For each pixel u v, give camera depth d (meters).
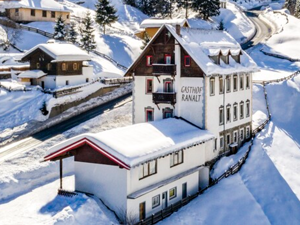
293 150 50.59
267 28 137.88
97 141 31.84
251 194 39.09
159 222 33.38
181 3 133.25
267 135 53.31
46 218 30.59
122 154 31.03
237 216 35.94
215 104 45.59
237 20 141.62
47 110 57.62
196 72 43.94
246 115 52.78
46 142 48.88
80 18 122.31
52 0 115.56
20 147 47.53
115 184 32.41
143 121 48.16
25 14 105.62
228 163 44.41
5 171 40.06
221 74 44.56
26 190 38.81
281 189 40.75
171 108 45.91
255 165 44.78
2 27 93.19
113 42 101.69
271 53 98.81
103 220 30.88
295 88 69.44
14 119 55.59
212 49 46.50
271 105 64.81
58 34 94.12
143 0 156.38
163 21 61.50
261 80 74.69
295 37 114.62
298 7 168.88
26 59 68.44
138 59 47.22
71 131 52.72
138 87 48.16
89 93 65.62
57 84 65.94
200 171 42.72
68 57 66.62
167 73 44.69
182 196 38.88
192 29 48.12
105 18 108.38
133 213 32.59
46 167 42.16
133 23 134.62
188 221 34.16
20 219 30.83
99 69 80.12
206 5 129.88
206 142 43.59
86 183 34.00
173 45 45.09
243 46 113.75
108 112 60.62
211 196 38.53
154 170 35.22
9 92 61.50
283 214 37.19
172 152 35.50
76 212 29.98
